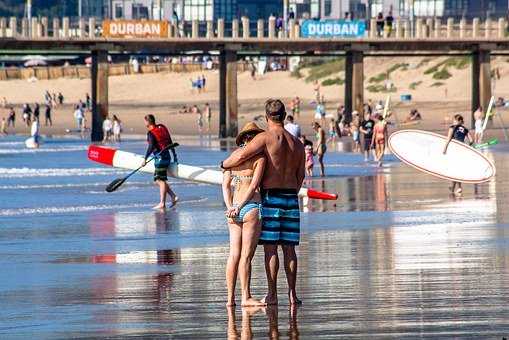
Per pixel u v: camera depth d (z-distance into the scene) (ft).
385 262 105.29
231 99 392.88
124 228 140.26
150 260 110.32
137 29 381.40
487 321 76.79
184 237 130.00
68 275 100.78
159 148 167.53
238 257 84.23
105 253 116.16
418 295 87.10
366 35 404.77
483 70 403.34
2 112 643.45
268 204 83.76
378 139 260.83
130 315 81.20
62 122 577.84
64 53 379.55
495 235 126.11
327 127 495.00
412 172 239.09
